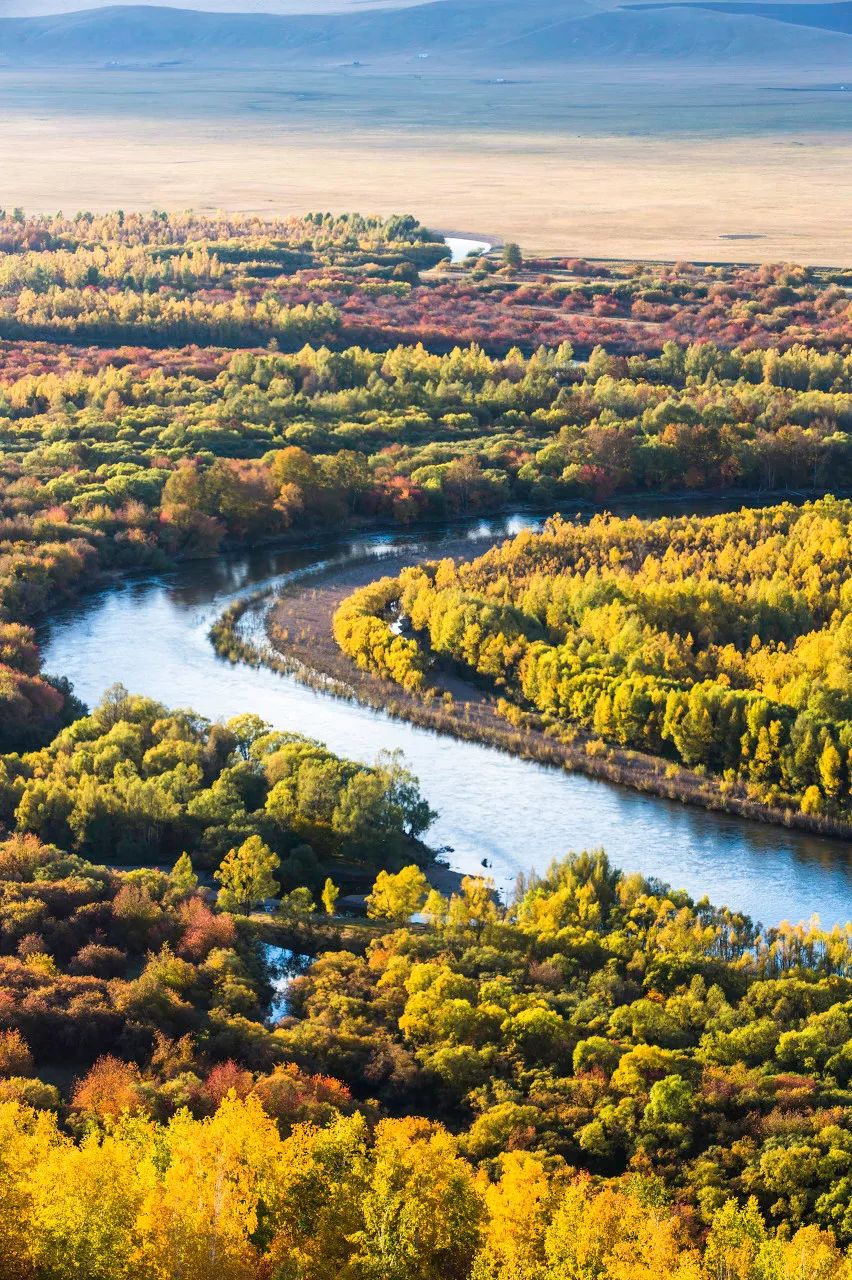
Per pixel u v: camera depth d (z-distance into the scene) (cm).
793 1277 14825
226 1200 14750
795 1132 18500
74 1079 19225
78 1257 14238
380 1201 15212
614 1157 18512
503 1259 14950
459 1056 19850
